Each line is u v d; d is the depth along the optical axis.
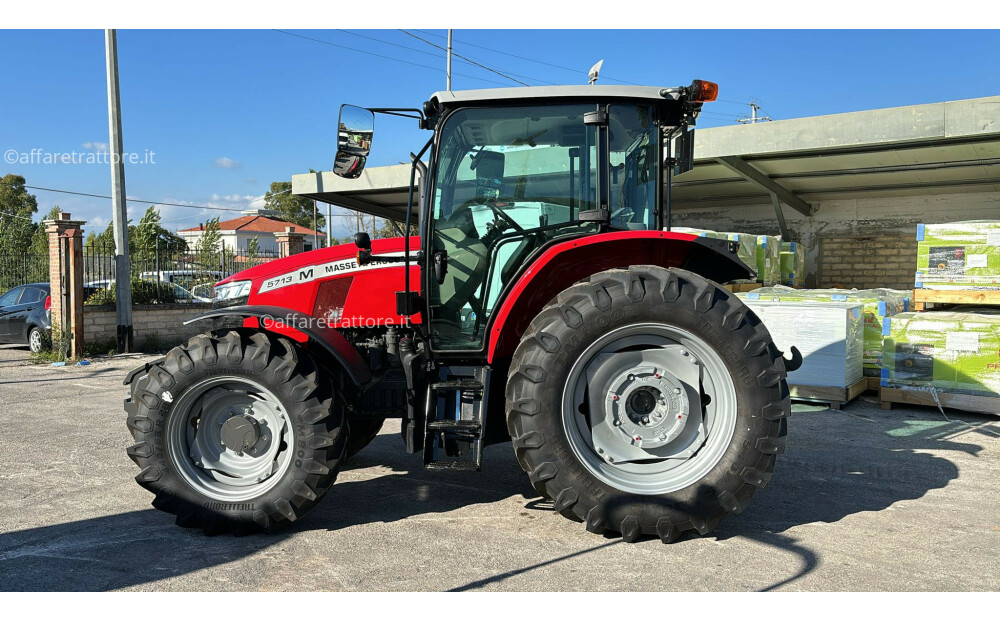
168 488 3.60
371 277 4.29
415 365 3.83
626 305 3.43
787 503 4.04
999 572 3.08
